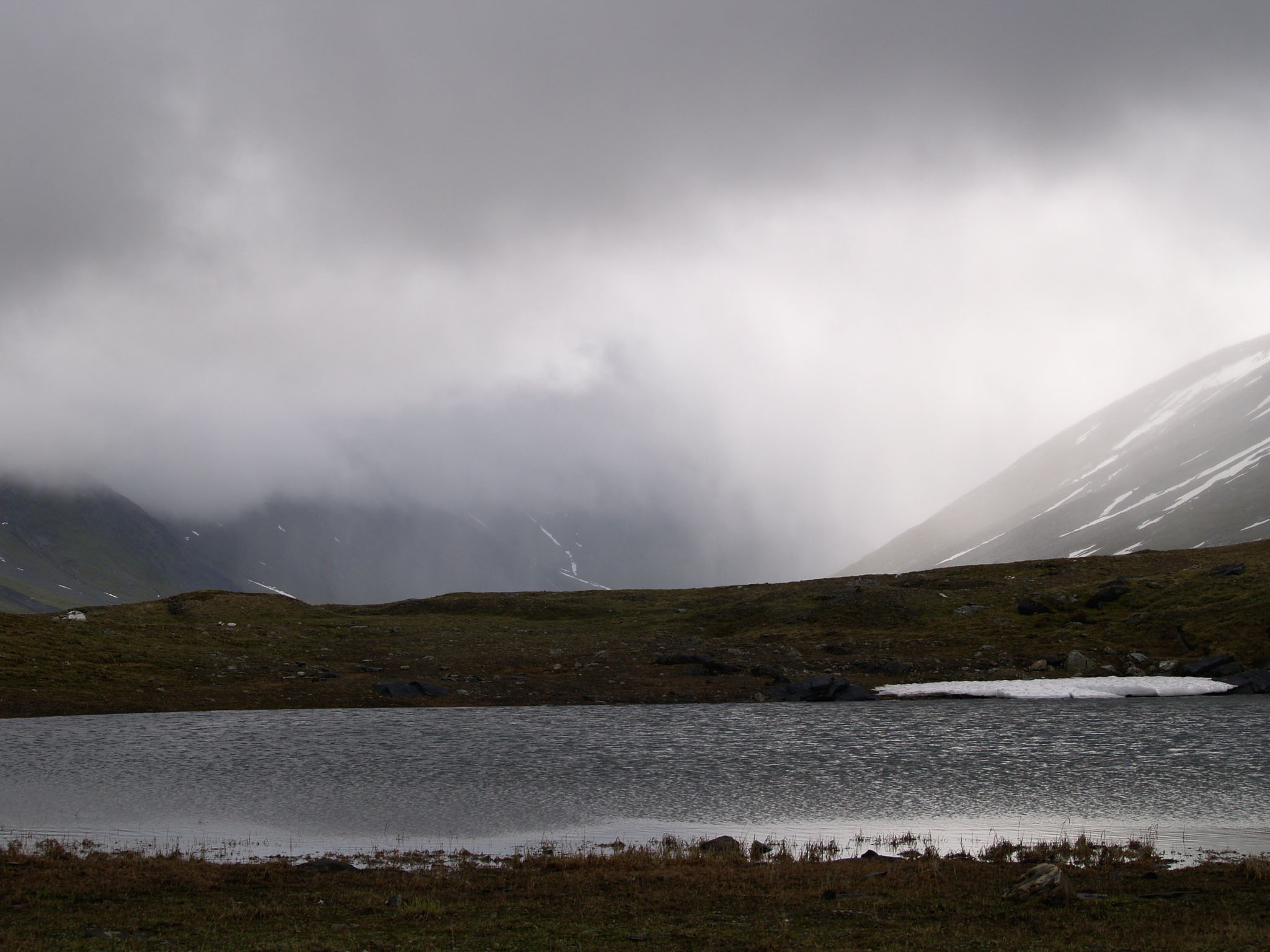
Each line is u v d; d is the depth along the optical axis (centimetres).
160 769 4641
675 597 13512
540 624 11738
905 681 8119
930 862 2770
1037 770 4397
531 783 4244
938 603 10756
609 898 2412
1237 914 2148
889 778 4269
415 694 7644
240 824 3497
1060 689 7419
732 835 3294
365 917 2239
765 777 4344
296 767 4659
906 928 2098
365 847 3141
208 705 7181
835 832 3319
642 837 3284
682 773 4466
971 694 7419
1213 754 4697
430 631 10956
